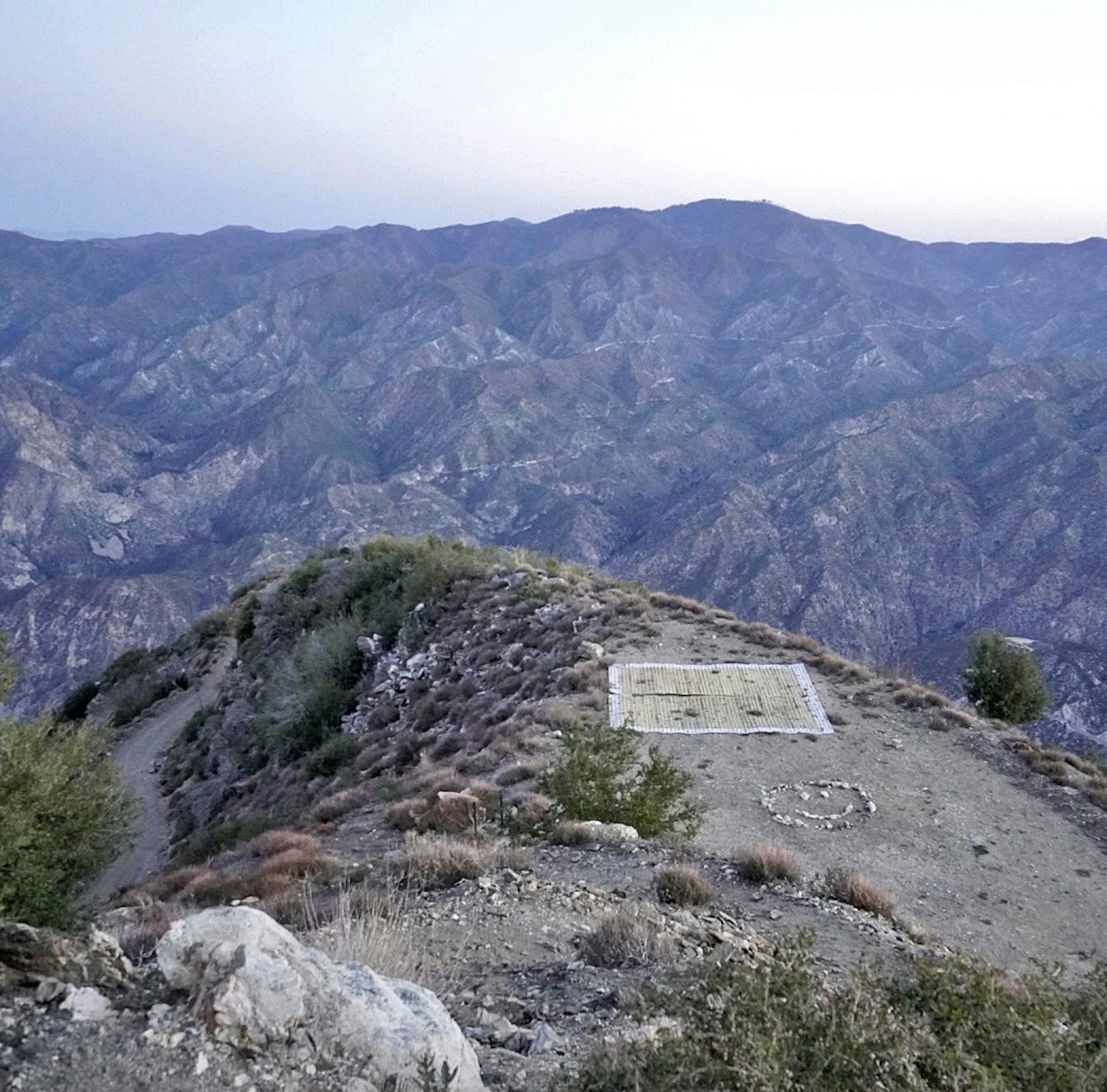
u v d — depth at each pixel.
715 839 15.00
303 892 10.01
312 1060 4.05
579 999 6.55
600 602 29.98
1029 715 24.72
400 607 34.38
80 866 11.56
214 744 34.06
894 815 16.77
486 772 17.70
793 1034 4.16
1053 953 12.66
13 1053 3.80
